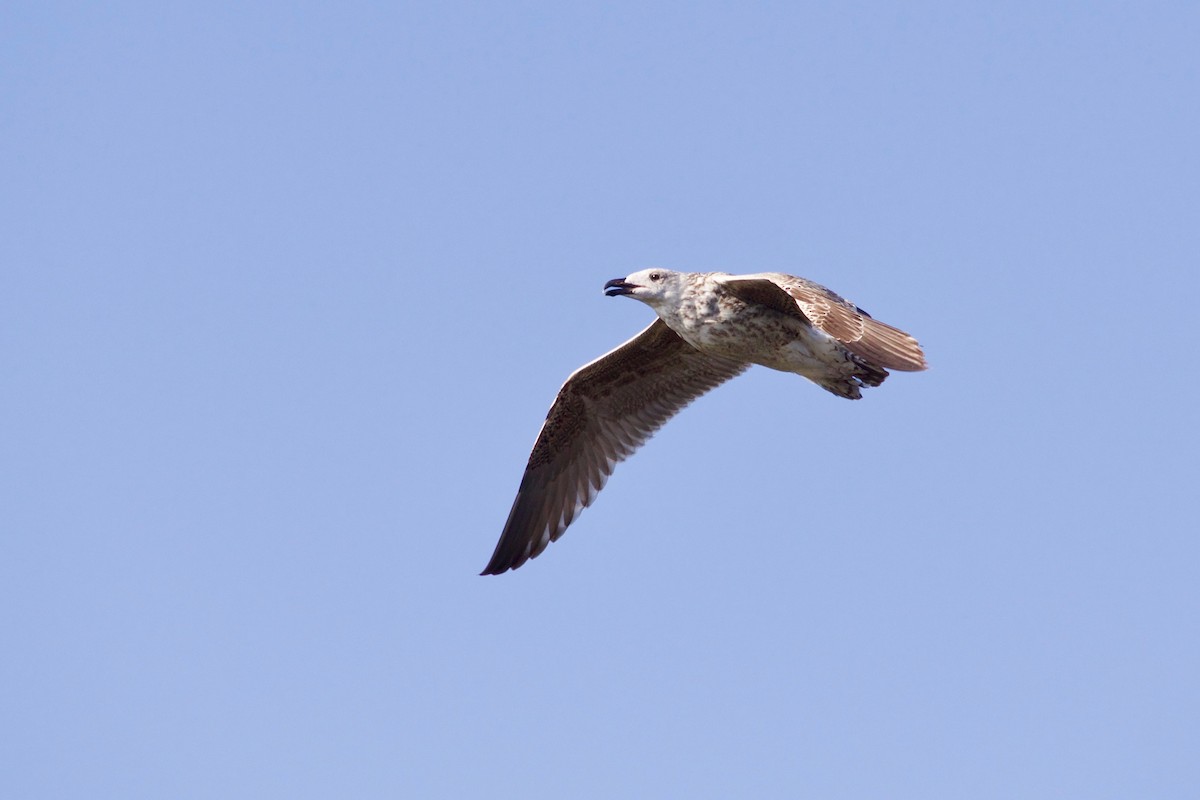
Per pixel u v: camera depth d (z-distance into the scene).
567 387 16.53
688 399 16.73
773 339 14.66
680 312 15.00
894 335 13.52
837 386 14.84
